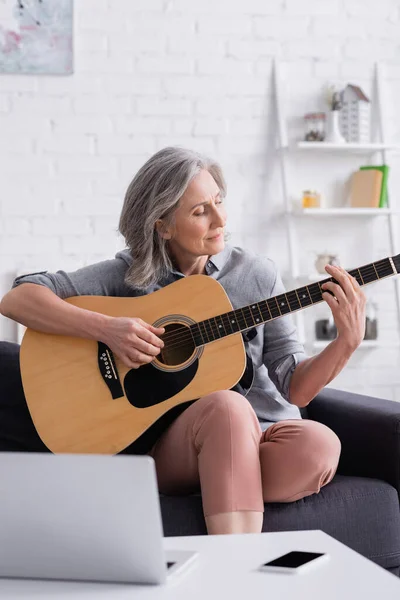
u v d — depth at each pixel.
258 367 2.47
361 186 4.27
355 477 2.32
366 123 4.29
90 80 4.07
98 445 2.21
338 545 1.48
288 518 2.11
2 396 2.48
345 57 4.32
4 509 1.34
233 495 1.90
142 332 2.21
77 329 2.25
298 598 1.24
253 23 4.21
